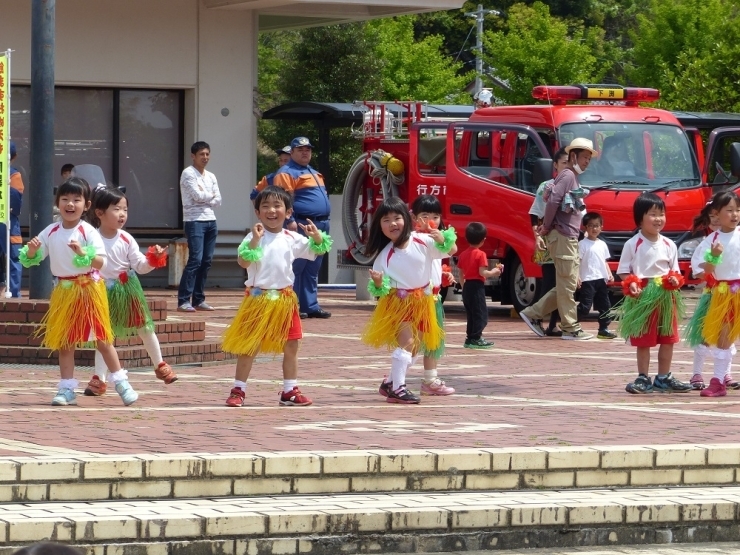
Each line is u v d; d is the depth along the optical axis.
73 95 22.81
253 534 6.73
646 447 7.94
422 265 10.43
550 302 16.23
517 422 9.26
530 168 18.17
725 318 11.08
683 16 37.19
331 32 41.19
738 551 7.17
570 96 19.02
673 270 11.39
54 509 6.83
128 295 10.62
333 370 12.79
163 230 23.25
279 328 9.91
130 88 23.06
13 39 22.23
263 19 26.19
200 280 18.53
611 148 18.30
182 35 23.16
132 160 23.20
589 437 8.48
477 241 14.86
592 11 59.41
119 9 22.73
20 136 22.52
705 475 7.96
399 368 10.39
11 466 7.01
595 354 14.52
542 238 16.19
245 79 23.59
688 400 10.87
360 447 7.88
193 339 13.55
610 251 17.84
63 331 9.81
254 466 7.31
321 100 40.84
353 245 21.66
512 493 7.57
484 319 14.91
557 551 7.11
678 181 18.34
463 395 11.01
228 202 23.59
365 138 21.62
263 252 9.94
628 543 7.28
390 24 45.03
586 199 17.80
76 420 8.99
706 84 27.64
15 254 17.70
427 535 6.96
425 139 20.25
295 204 18.02
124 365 12.47
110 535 6.54
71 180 10.06
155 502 7.09
